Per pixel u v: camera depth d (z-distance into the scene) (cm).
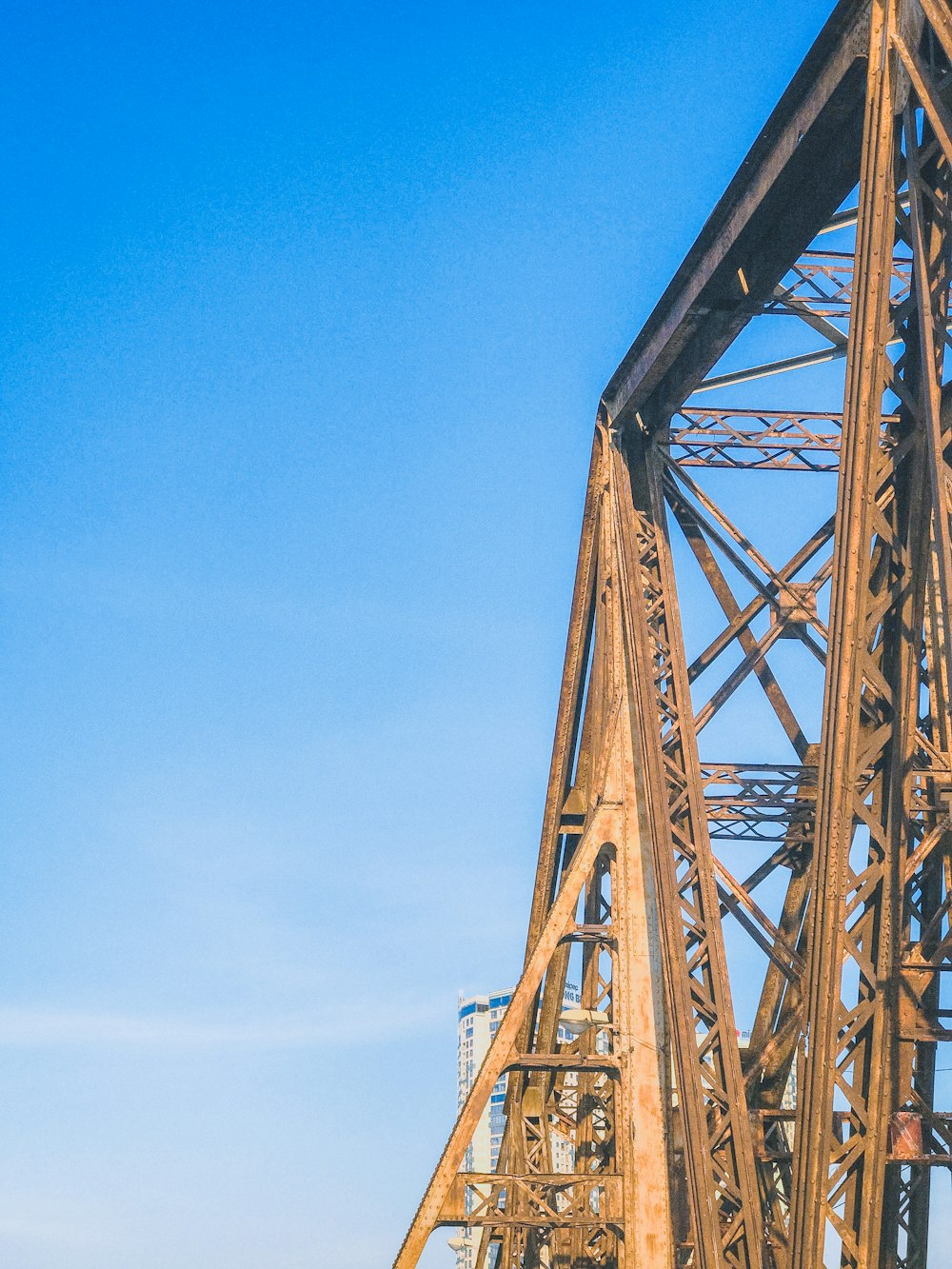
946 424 1709
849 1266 1664
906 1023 1772
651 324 2455
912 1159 1717
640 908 2556
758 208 2081
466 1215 2412
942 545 1467
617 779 2606
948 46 1518
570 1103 2870
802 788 2519
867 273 1667
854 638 1666
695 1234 2230
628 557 2609
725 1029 2275
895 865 1705
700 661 2572
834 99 1836
